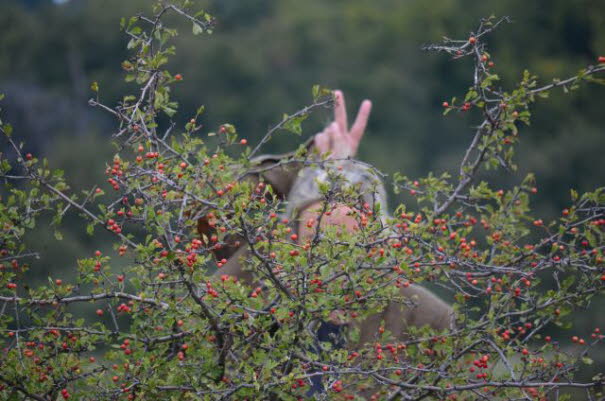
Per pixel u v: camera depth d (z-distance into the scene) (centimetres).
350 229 1151
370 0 14512
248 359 1034
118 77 11969
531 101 1162
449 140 12025
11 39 12381
